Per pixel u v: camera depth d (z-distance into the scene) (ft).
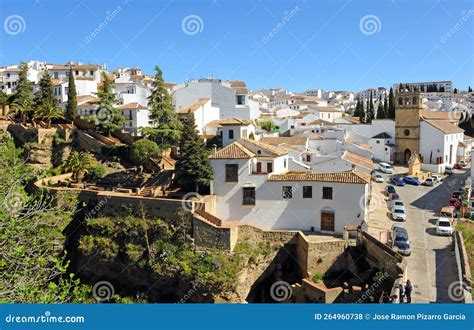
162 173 188.44
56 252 151.94
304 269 138.92
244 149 162.71
